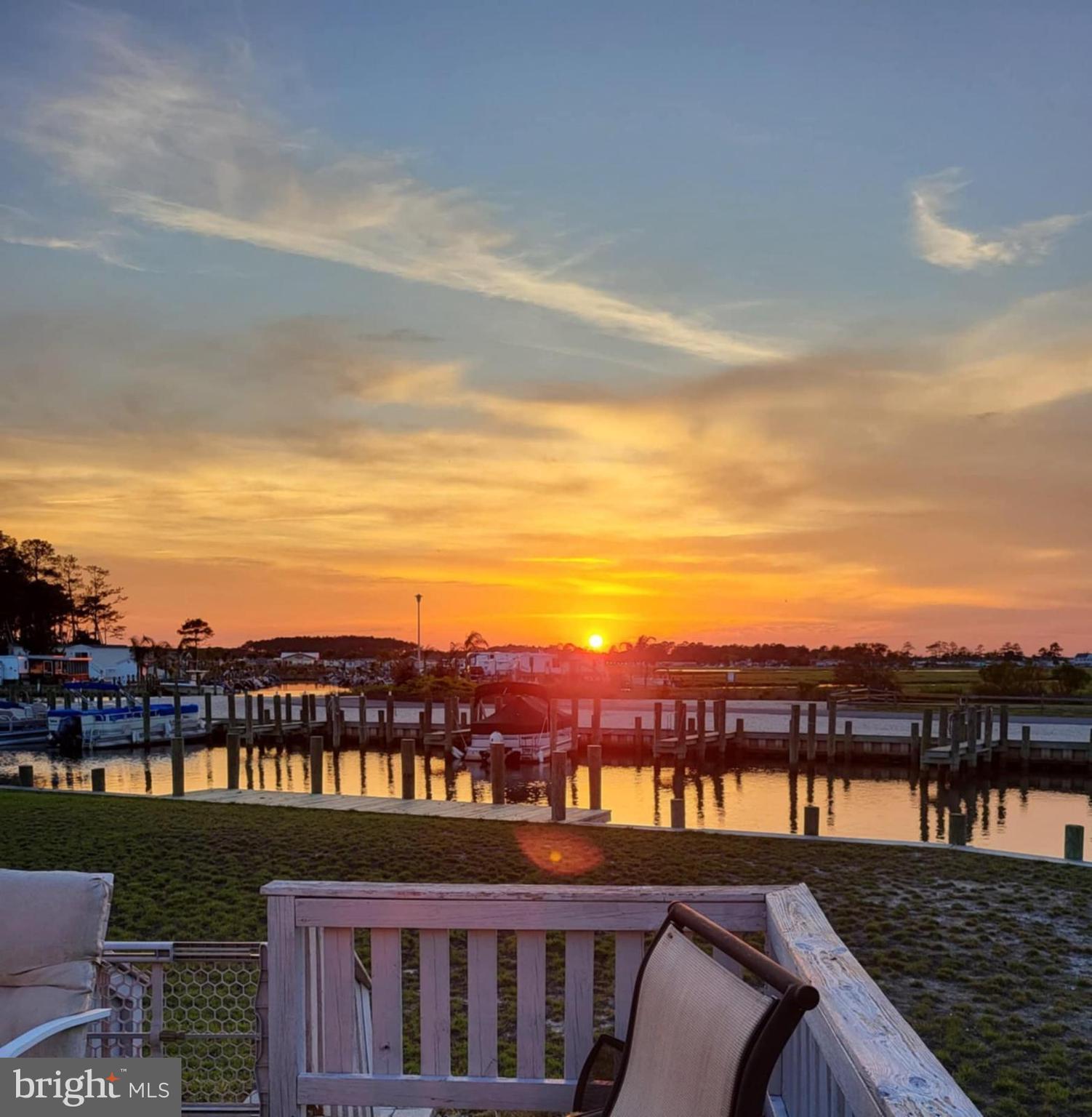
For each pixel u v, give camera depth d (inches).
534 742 1555.1
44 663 3491.6
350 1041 140.5
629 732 1734.7
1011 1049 274.5
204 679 4301.2
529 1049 137.4
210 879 477.7
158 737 1923.0
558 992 313.4
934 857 538.0
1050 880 482.0
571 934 137.7
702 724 1562.5
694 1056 86.2
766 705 2374.5
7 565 4165.8
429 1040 138.0
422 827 633.0
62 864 510.3
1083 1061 265.1
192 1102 154.6
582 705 2449.6
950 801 1232.8
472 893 136.6
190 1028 189.6
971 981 330.6
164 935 384.2
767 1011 79.0
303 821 654.5
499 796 823.1
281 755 1738.4
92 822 644.1
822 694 2471.7
